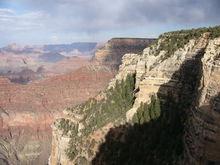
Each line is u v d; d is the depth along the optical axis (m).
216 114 46.22
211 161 46.41
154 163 66.44
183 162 56.06
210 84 49.19
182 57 74.94
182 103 71.25
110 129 84.56
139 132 76.31
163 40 86.19
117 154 78.00
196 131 50.66
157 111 75.00
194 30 80.56
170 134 68.75
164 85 75.88
